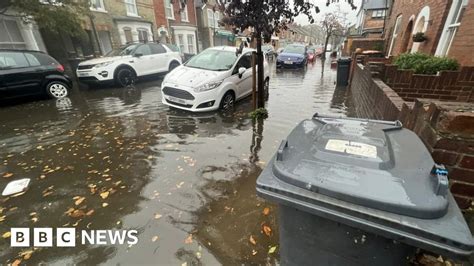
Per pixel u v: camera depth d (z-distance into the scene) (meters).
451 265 1.55
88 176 3.34
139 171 3.42
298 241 1.30
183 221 2.48
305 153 1.33
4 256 2.18
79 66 8.90
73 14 9.41
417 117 2.05
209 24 25.47
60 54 11.33
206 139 4.43
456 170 1.64
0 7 8.50
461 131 1.56
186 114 5.85
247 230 2.33
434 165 1.09
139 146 4.21
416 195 1.01
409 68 5.07
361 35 25.73
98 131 4.93
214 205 2.70
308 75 13.08
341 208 1.05
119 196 2.90
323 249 1.24
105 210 2.68
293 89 9.03
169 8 19.59
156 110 6.24
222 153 3.89
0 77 6.65
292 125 5.09
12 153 4.07
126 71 9.49
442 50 6.27
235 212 2.58
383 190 1.04
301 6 4.35
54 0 9.06
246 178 3.20
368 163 1.20
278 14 4.36
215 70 6.12
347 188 1.07
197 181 3.15
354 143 1.37
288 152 1.37
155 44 10.98
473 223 1.61
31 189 3.09
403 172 1.14
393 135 1.51
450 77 4.59
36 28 10.30
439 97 4.75
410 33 9.16
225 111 6.03
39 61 7.49
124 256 2.12
